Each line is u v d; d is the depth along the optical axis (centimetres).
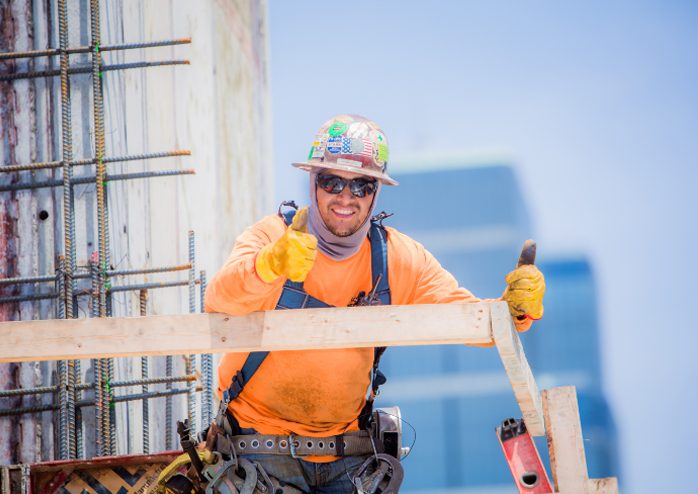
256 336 1262
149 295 2338
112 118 2266
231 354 1508
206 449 1521
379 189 1487
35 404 2162
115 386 2084
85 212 2203
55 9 2266
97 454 2048
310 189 1484
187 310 2569
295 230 1248
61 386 2075
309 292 1467
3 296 2181
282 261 1235
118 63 2302
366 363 1496
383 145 1487
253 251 1411
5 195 2228
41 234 2222
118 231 2239
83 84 2245
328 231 1450
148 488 1786
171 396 2258
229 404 1523
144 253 2334
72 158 2198
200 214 2642
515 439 1416
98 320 1280
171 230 2481
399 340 1245
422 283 1502
